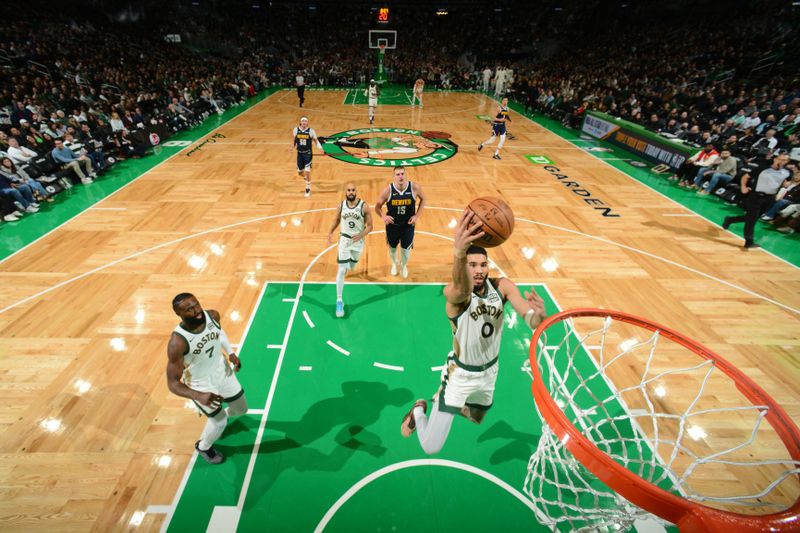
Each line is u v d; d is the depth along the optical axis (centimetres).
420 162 1278
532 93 2241
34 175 923
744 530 179
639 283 670
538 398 248
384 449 394
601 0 3266
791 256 758
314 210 909
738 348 534
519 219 894
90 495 347
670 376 486
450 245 784
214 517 334
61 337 523
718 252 768
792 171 866
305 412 431
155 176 1091
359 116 1988
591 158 1358
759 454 397
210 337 329
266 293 625
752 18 2319
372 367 493
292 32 3638
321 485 360
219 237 783
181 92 1850
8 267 666
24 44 1884
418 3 3669
